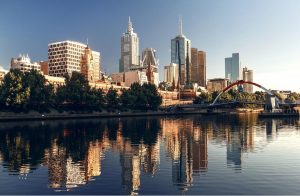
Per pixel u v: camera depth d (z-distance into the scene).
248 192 26.66
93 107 195.62
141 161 40.56
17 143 59.47
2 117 134.50
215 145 55.91
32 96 148.38
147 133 80.31
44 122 130.75
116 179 31.31
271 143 58.53
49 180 31.06
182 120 154.62
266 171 34.03
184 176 32.25
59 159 42.28
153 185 29.06
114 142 60.84
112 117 192.00
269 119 162.75
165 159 41.88
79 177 32.16
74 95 174.50
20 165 38.28
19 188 28.39
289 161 39.53
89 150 50.25
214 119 165.00
